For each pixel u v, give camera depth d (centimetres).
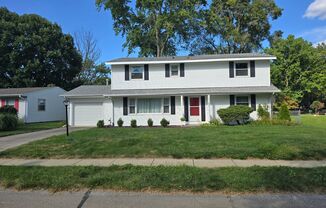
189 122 2398
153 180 699
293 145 1070
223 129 1683
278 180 682
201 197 612
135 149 1088
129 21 3784
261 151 999
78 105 2595
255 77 2397
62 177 743
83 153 1064
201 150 1036
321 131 1519
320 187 652
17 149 1151
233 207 556
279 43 4500
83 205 577
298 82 4572
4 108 2716
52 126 2453
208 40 4269
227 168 810
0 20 4172
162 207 560
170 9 3597
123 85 2500
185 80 2462
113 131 1677
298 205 561
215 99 2394
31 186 697
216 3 4178
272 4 4128
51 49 4322
